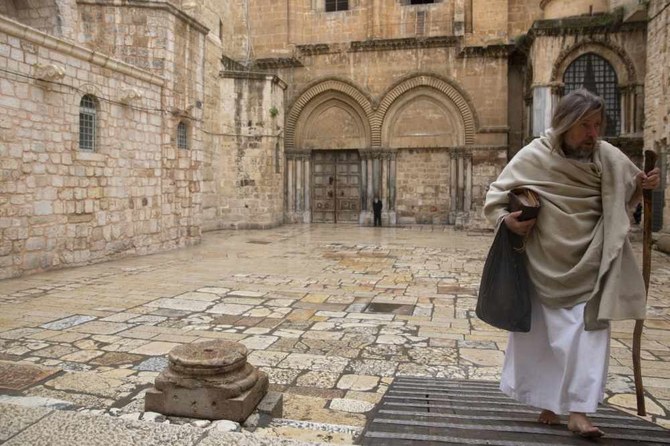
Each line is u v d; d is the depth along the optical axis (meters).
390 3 28.91
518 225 2.89
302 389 5.27
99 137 14.36
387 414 3.71
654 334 7.59
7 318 8.09
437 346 6.87
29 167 12.05
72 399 4.52
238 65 28.88
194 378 3.79
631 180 2.88
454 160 28.38
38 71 12.03
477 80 27.67
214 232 24.83
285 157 30.20
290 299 9.95
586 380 2.72
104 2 17.05
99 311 8.66
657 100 19.20
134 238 15.95
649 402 4.94
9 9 17.34
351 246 19.27
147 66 17.17
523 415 3.68
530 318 2.96
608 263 2.72
